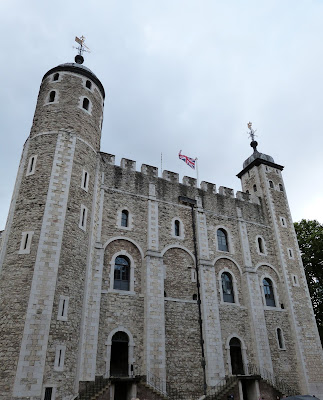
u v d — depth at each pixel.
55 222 16.97
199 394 18.88
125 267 20.61
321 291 30.66
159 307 19.69
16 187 18.83
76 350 15.62
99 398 15.13
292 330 24.30
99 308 18.03
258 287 24.41
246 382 20.69
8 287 15.41
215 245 24.64
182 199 24.67
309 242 31.55
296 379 22.73
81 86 22.52
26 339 13.99
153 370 17.83
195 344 20.20
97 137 22.33
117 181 22.91
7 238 17.06
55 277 15.72
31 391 13.27
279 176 31.44
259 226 27.88
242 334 22.30
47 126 20.27
